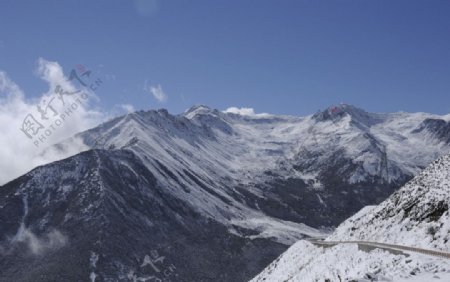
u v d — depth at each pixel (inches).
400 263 2637.8
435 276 2080.5
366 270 2893.7
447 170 3683.6
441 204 3228.3
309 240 5497.1
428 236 3014.3
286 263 5206.7
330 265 3688.5
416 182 3998.5
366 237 3897.6
